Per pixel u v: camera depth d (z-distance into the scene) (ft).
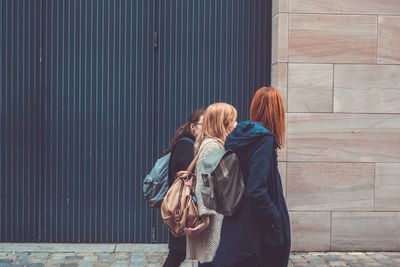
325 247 23.21
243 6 24.16
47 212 23.97
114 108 23.94
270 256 12.78
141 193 24.09
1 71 23.67
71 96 23.84
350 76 22.97
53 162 23.89
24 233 23.98
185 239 16.60
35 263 21.24
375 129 23.08
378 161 23.12
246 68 24.22
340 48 22.88
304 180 23.03
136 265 21.16
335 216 23.15
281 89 22.84
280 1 22.68
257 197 12.08
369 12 22.86
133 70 23.91
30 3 23.61
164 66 24.02
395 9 22.90
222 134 13.85
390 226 23.29
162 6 23.93
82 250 23.09
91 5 23.75
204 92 24.14
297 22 22.75
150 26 23.90
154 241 24.18
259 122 13.11
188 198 13.60
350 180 23.11
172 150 16.62
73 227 24.04
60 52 23.73
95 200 24.04
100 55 23.82
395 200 23.24
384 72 23.02
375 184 23.17
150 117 24.00
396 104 23.07
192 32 24.04
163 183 16.72
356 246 23.26
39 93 23.76
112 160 24.00
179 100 24.08
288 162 22.95
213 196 12.91
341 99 22.95
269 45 24.26
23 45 23.63
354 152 23.06
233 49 24.17
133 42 23.88
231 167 12.73
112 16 23.80
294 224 23.08
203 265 13.66
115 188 24.06
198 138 14.21
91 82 23.84
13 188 23.89
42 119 23.80
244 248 12.55
